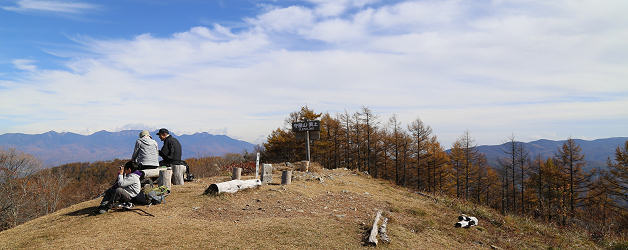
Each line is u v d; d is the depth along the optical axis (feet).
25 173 77.51
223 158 88.07
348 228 21.67
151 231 18.12
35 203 78.74
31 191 77.05
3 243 16.39
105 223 19.27
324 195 34.06
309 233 19.54
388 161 141.90
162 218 20.75
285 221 21.58
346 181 47.85
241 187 29.30
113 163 137.28
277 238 18.25
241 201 26.66
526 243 28.53
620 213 89.04
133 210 22.24
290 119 122.72
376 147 133.18
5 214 70.79
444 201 43.29
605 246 32.40
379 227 22.53
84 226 18.76
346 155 138.62
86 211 22.33
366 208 30.89
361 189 42.42
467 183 130.00
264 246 16.99
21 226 20.17
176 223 19.84
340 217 24.93
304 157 122.21
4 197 70.08
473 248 24.45
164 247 15.97
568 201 112.27
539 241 29.86
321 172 56.85
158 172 27.61
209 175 58.59
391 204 35.09
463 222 30.14
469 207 40.09
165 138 32.89
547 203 96.02
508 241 28.14
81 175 121.70
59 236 17.16
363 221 24.26
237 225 20.22
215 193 27.02
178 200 25.48
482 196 152.76
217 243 16.96
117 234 17.46
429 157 130.31
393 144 129.29
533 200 120.57
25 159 78.69
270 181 38.29
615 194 94.89
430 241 23.53
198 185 32.58
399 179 141.69
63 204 93.25
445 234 26.84
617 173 95.25
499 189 148.66
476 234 28.76
